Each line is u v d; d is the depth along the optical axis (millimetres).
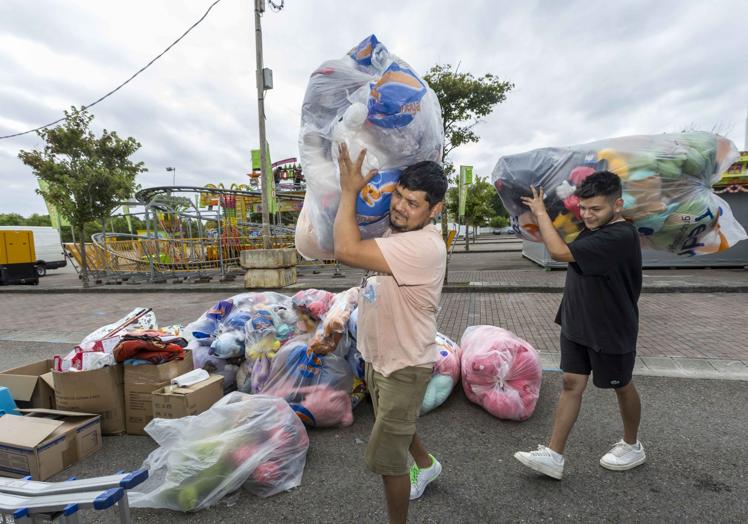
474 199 23156
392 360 1627
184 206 13203
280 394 2900
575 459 2447
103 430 2969
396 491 1687
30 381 3129
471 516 2006
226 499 2193
